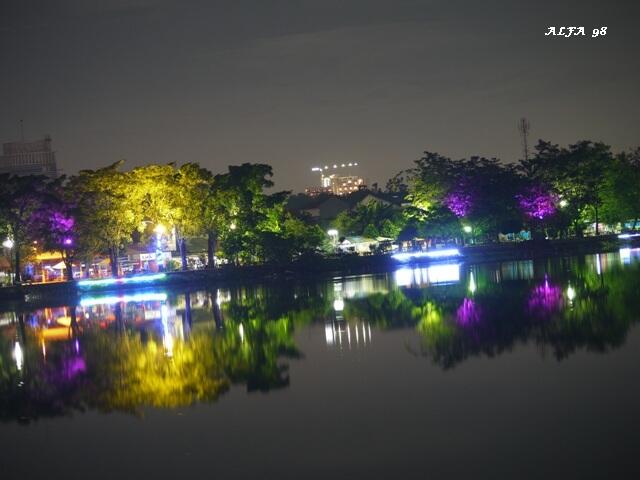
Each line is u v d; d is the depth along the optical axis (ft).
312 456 89.56
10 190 389.80
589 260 374.84
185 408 115.65
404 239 526.98
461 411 101.24
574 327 153.69
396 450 89.04
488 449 86.63
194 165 432.66
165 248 473.67
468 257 488.44
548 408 98.94
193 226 430.61
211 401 118.73
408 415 101.76
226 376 136.36
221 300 296.30
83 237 407.85
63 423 113.70
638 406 96.43
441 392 111.55
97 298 359.05
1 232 388.57
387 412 104.01
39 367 162.71
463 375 120.47
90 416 116.26
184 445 97.60
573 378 112.06
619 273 271.28
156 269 446.19
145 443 100.07
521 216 529.04
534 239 524.93
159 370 147.54
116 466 92.12
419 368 128.77
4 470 94.22
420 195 542.16
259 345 166.91
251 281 410.31
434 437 92.17
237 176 436.76
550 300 201.87
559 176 525.34
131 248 485.56
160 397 124.36
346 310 220.43
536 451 84.74
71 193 410.11
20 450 101.81
